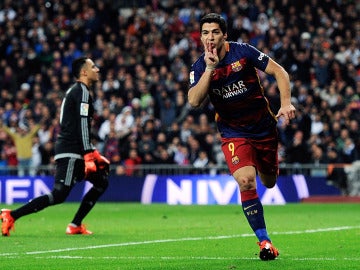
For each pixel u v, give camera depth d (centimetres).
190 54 5481
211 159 4662
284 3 5762
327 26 5700
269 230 2584
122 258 1805
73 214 3591
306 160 4641
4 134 5031
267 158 1794
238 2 5812
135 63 5512
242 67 1727
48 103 5169
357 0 5969
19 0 6303
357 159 4703
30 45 5859
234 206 4209
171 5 6100
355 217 3281
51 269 1625
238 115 1748
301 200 4550
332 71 5316
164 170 4653
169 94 5222
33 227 2789
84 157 2336
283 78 1711
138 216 3412
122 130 4759
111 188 4669
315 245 2084
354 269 1584
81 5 6006
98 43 5684
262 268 1591
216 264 1667
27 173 4728
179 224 2898
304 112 4847
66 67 5434
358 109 4972
